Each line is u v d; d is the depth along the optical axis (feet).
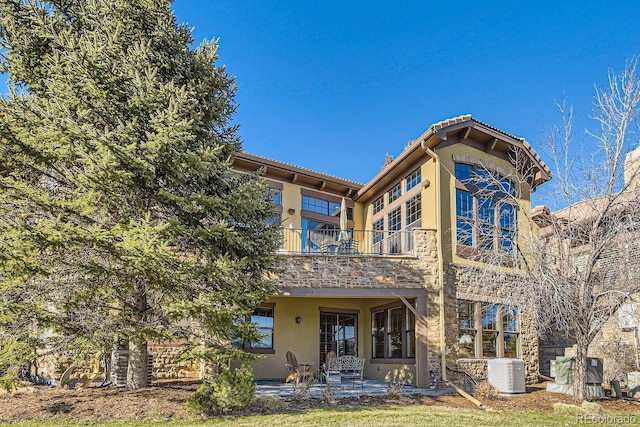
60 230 26.40
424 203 50.62
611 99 38.50
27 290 30.17
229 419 28.63
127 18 34.17
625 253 38.68
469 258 46.93
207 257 33.14
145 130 31.81
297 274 45.68
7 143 28.22
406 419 30.09
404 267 47.21
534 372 51.24
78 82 29.22
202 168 31.30
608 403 38.63
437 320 46.14
